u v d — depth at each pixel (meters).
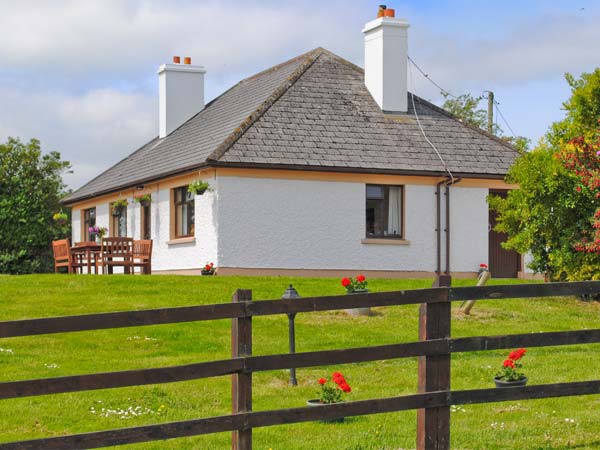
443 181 27.84
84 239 38.81
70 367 14.20
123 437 7.77
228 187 25.97
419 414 8.68
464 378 14.02
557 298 22.05
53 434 10.94
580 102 21.77
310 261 26.58
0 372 13.72
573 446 9.71
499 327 18.44
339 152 27.08
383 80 29.58
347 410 8.38
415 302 8.55
